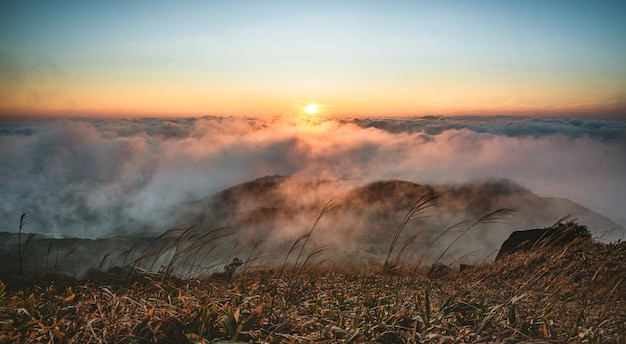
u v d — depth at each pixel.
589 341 3.86
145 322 4.09
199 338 3.69
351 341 3.89
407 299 5.68
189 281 5.82
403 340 3.95
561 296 6.36
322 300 5.56
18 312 4.49
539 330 4.04
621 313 5.19
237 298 4.95
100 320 4.28
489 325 4.24
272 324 4.22
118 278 5.81
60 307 4.93
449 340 3.73
